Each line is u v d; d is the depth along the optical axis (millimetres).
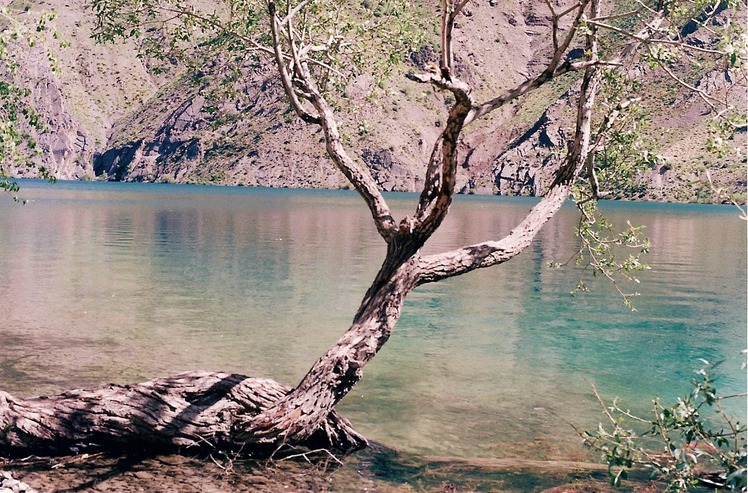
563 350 14969
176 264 28719
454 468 8102
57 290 21094
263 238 43625
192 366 12711
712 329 17719
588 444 6477
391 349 14680
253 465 7926
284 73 8555
